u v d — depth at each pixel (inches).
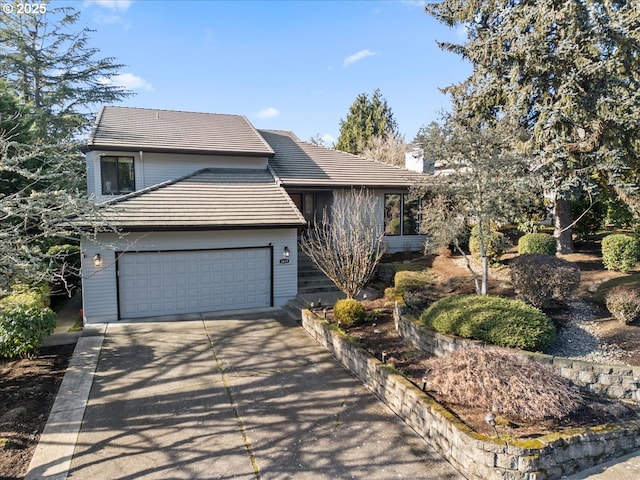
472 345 286.8
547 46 516.4
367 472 203.0
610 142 497.0
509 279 463.5
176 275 473.1
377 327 383.2
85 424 242.7
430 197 439.8
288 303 512.4
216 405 267.7
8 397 271.6
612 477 197.5
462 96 647.1
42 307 410.0
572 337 317.4
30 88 960.9
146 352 357.1
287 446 223.9
